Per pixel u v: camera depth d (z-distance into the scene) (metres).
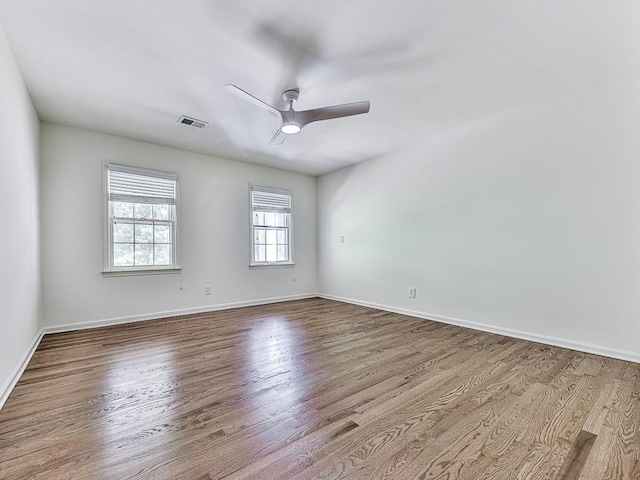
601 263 2.77
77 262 3.62
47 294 3.45
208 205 4.66
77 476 1.32
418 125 3.66
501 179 3.42
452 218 3.89
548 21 1.98
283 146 4.36
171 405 1.91
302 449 1.50
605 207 2.74
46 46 2.18
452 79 2.67
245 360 2.66
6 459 1.42
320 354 2.81
